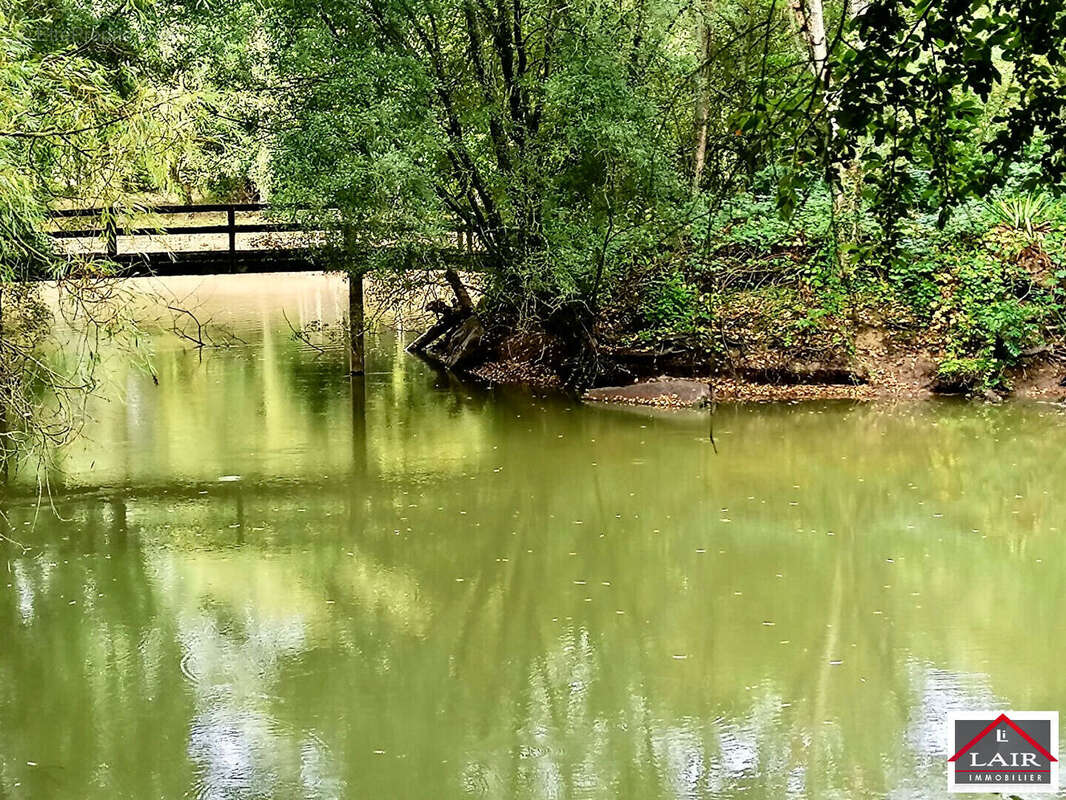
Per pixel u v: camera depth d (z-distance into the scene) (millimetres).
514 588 8461
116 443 12922
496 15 14305
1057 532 9617
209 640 7543
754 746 6062
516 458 12203
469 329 17891
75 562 9055
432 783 5738
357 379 16906
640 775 5773
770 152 5121
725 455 12227
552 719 6430
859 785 5609
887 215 4270
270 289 28203
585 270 14953
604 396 15148
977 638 7371
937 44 3760
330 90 13852
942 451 12258
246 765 5910
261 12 14828
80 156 6367
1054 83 3908
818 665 6996
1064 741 6000
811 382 15047
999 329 14539
